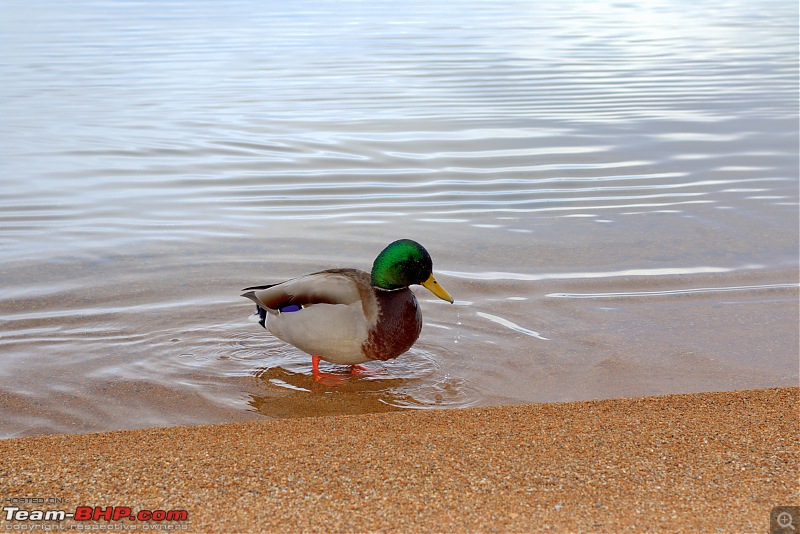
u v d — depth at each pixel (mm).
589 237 13688
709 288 11664
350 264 12617
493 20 42156
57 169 17172
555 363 9625
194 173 17109
